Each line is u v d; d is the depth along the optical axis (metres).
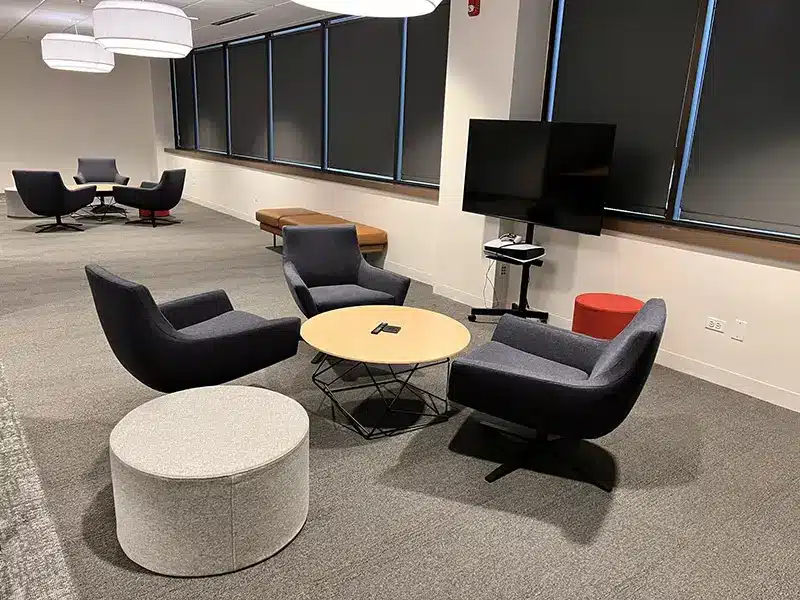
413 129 5.86
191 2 6.21
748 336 3.48
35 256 6.32
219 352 2.64
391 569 1.98
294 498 2.04
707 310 3.66
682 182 3.83
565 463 2.68
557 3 4.42
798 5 3.17
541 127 4.08
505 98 4.46
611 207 4.30
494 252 4.43
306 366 3.65
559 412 2.33
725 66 3.52
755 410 3.31
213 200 10.20
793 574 2.04
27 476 2.42
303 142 7.68
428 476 2.53
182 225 8.61
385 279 3.99
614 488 2.51
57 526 2.12
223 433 2.04
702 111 3.67
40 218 8.66
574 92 4.44
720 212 3.66
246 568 1.95
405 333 3.01
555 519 2.28
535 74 4.50
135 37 4.63
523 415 2.40
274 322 2.82
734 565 2.07
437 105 5.52
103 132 11.28
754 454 2.83
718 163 3.63
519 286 4.86
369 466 2.59
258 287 5.36
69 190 7.73
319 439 2.80
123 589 1.85
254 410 2.20
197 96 10.42
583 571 2.01
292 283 3.61
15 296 4.88
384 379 3.51
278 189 8.26
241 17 7.02
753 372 3.48
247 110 8.89
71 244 7.00
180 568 1.90
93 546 2.03
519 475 2.57
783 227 3.38
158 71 11.22
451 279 5.30
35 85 10.49
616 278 4.16
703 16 3.57
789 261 3.24
